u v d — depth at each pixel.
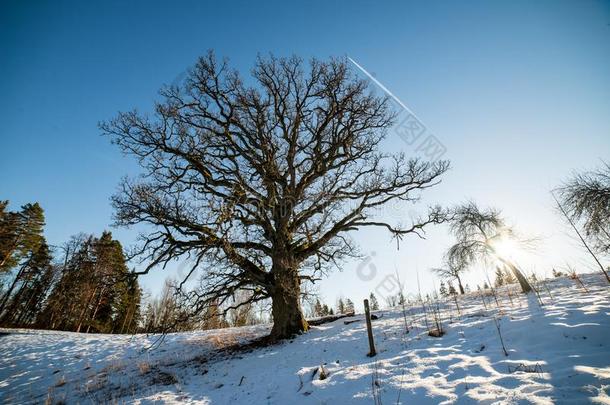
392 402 4.81
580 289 10.28
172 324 10.64
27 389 10.64
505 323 7.36
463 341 6.99
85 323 29.05
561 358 4.93
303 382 6.66
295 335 11.36
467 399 4.32
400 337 8.51
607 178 12.97
